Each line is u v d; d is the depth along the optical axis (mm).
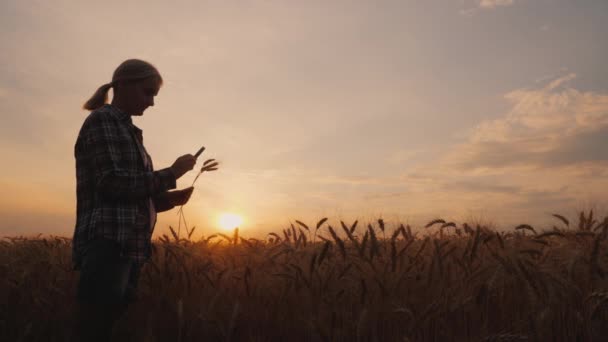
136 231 2383
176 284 3049
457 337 2307
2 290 3098
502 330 2299
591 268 2244
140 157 2441
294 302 2777
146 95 2510
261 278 3123
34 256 3627
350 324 2434
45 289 3102
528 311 2270
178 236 3641
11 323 2824
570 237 2818
